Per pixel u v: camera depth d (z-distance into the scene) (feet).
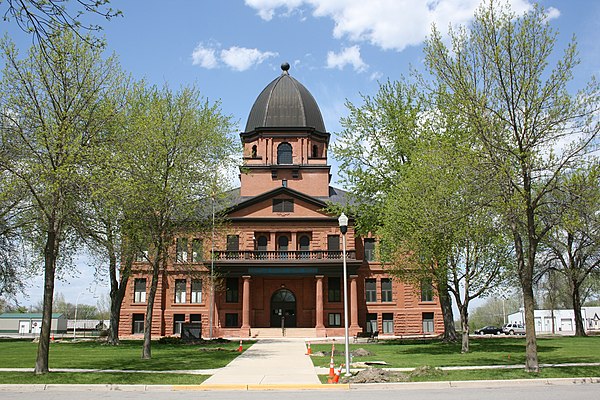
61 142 70.64
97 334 254.47
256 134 206.80
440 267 97.86
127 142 87.45
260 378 68.03
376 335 173.06
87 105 78.18
